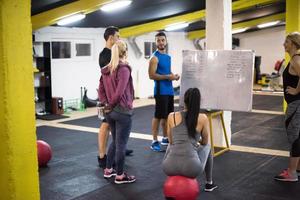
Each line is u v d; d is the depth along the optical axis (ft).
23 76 7.91
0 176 8.02
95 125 24.41
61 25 29.27
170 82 17.22
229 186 12.98
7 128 7.72
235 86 16.05
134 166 15.35
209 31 17.69
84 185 13.24
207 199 11.85
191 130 10.84
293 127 12.72
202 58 16.66
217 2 17.34
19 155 7.93
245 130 22.30
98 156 15.69
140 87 37.91
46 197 12.14
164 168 11.02
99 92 13.50
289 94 12.57
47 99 28.48
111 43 13.60
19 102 7.87
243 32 50.55
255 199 11.82
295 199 11.76
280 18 39.19
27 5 7.85
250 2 28.63
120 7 23.77
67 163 15.94
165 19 31.45
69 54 31.12
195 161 10.68
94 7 20.57
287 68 12.51
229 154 17.03
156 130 17.66
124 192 12.55
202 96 16.53
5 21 7.50
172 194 10.44
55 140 20.22
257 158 16.34
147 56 38.65
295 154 13.00
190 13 30.68
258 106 31.53
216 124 18.03
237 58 16.07
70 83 31.17
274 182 13.30
